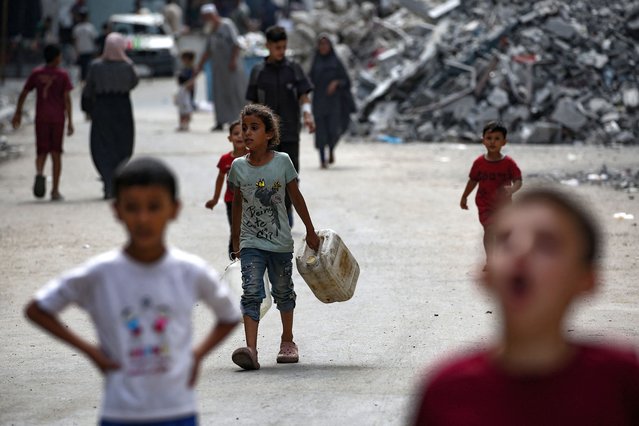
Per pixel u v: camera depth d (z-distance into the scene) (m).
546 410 6.02
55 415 14.68
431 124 53.66
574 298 6.16
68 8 112.81
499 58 53.81
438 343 17.98
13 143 53.66
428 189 37.19
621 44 53.75
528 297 5.98
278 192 16.97
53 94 35.91
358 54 72.88
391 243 27.64
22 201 36.41
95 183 40.75
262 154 17.03
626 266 23.95
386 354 17.47
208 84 73.56
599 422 5.98
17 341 19.25
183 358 8.96
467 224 30.45
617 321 18.91
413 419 6.34
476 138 51.75
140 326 8.80
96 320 8.88
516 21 56.19
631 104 50.94
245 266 16.91
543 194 6.20
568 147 48.62
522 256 6.00
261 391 15.43
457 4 64.81
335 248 17.16
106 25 86.62
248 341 16.73
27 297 22.77
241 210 17.28
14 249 27.88
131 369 8.78
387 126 54.66
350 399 14.80
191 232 29.75
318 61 43.12
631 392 6.07
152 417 8.80
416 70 56.09
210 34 58.34
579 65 53.12
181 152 49.03
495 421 6.04
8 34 100.12
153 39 95.06
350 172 41.91
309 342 18.58
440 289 22.34
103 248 28.02
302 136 56.91
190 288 9.02
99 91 36.09
